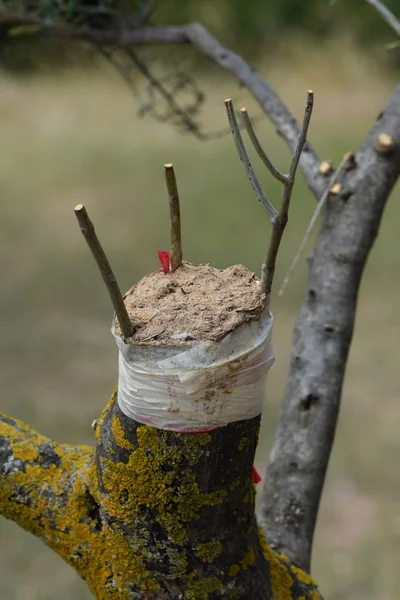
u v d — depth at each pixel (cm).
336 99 1085
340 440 467
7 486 151
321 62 1140
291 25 1152
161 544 146
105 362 554
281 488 174
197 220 809
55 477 151
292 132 193
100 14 258
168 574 147
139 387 140
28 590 351
